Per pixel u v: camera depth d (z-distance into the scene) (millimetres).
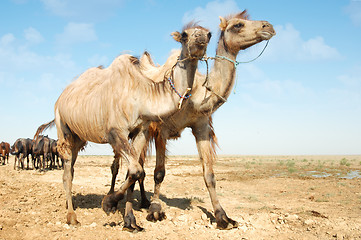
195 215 7105
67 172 6602
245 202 9102
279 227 6207
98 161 33062
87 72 6941
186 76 5418
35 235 5195
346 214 7277
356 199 9492
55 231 5512
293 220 6633
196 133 6781
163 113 5516
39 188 10102
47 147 19844
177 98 5449
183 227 6234
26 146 20219
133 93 5609
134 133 5914
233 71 6418
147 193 10305
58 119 7012
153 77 6715
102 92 5906
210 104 6387
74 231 5551
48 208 7297
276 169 22078
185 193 10688
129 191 6012
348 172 19328
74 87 6781
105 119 5773
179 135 7113
